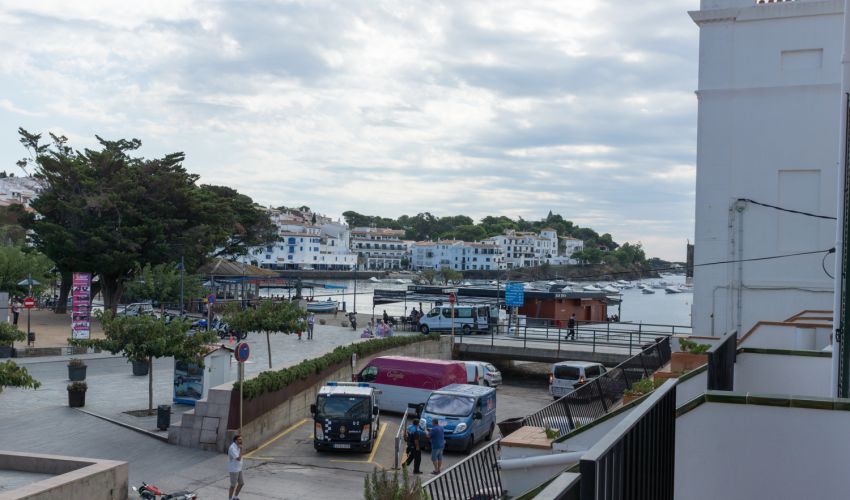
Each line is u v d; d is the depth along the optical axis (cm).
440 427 2127
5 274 6047
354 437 2288
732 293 2547
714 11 2530
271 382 2477
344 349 3369
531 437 1207
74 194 5912
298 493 1864
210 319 5212
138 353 2539
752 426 679
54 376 3362
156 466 2019
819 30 2452
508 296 5434
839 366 941
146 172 6250
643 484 501
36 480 1634
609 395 1689
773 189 2514
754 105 2533
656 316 10706
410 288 6825
